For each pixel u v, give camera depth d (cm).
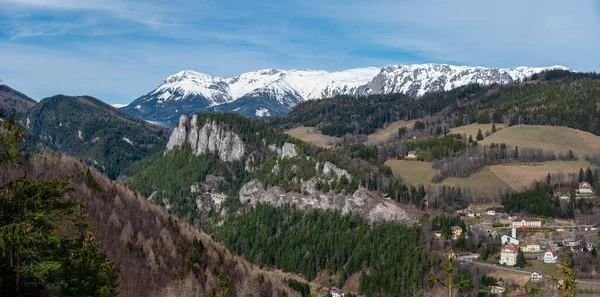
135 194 18175
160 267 13550
